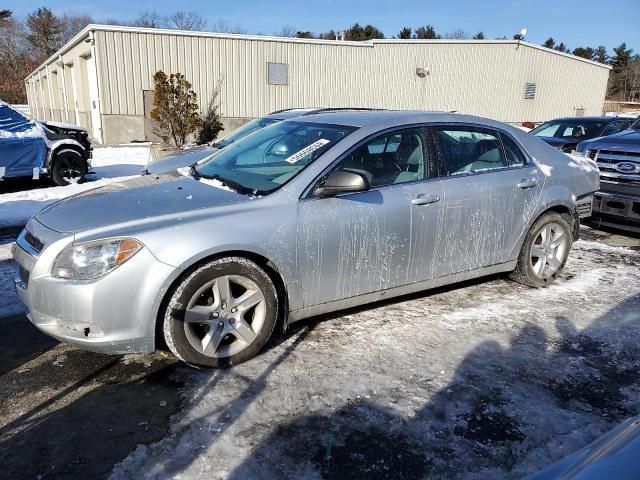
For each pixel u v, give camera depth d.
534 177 4.55
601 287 4.85
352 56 22.22
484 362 3.44
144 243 2.98
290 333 3.79
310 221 3.41
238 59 20.05
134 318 2.99
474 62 24.97
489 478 2.41
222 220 3.18
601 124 11.28
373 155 3.77
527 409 2.94
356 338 3.73
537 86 27.28
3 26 60.47
